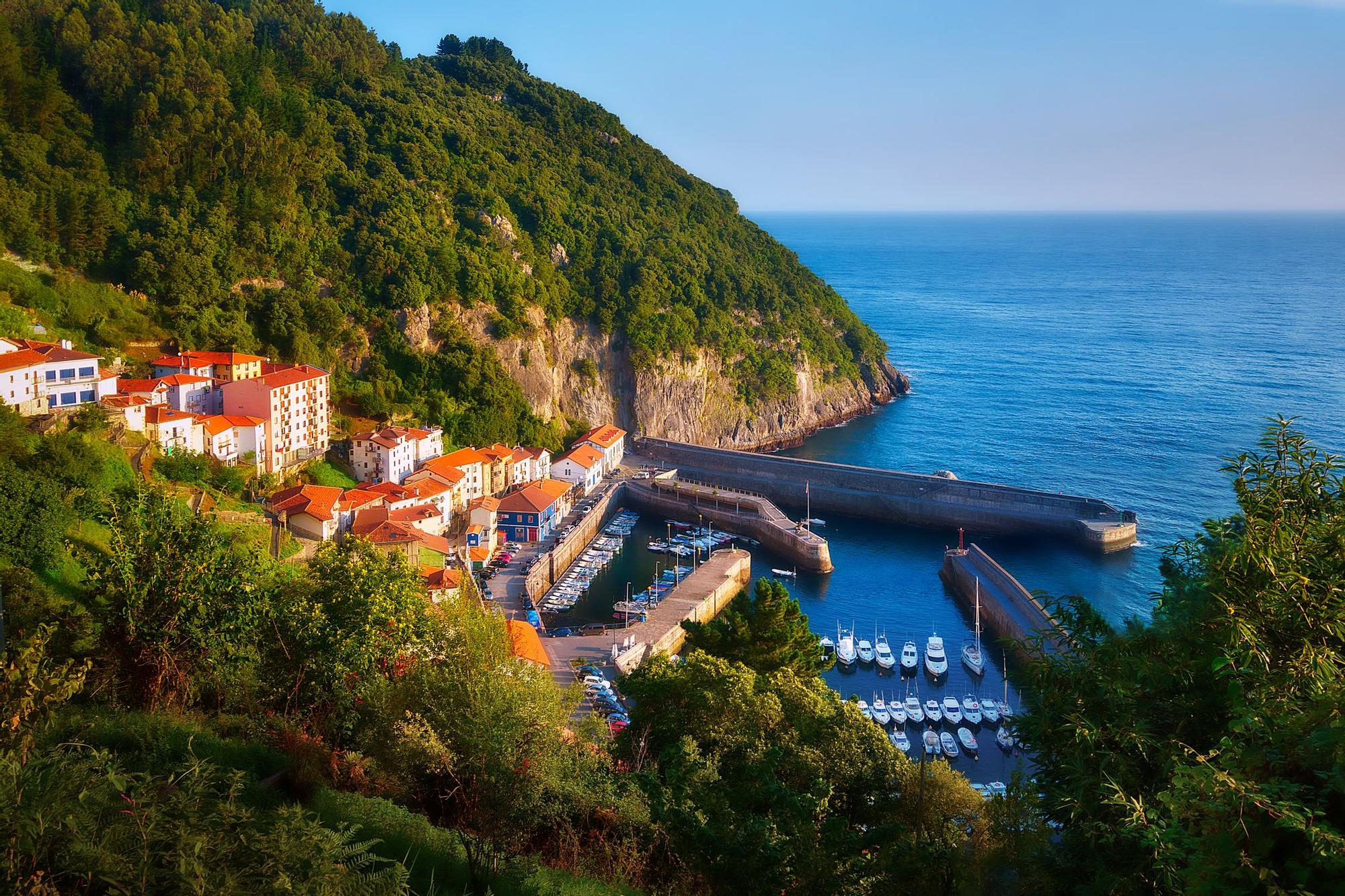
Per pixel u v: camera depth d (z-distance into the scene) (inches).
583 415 7608.3
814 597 5108.3
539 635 4205.2
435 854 1140.5
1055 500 5866.1
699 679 1953.7
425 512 4913.9
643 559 5620.1
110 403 4008.4
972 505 6102.4
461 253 6953.7
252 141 6151.6
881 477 6486.2
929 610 4936.0
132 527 1549.0
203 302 5423.2
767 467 6983.3
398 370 6392.7
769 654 2716.5
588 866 1252.5
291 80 7406.5
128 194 5565.9
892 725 3745.1
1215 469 6781.5
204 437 4399.6
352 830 821.9
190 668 1494.8
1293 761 760.3
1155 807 897.5
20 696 1048.8
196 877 669.3
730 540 5964.6
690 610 4640.8
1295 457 1093.1
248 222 5915.4
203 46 6624.0
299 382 5009.8
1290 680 880.9
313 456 5118.1
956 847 1336.1
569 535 5526.6
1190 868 740.7
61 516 2780.5
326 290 6245.1
